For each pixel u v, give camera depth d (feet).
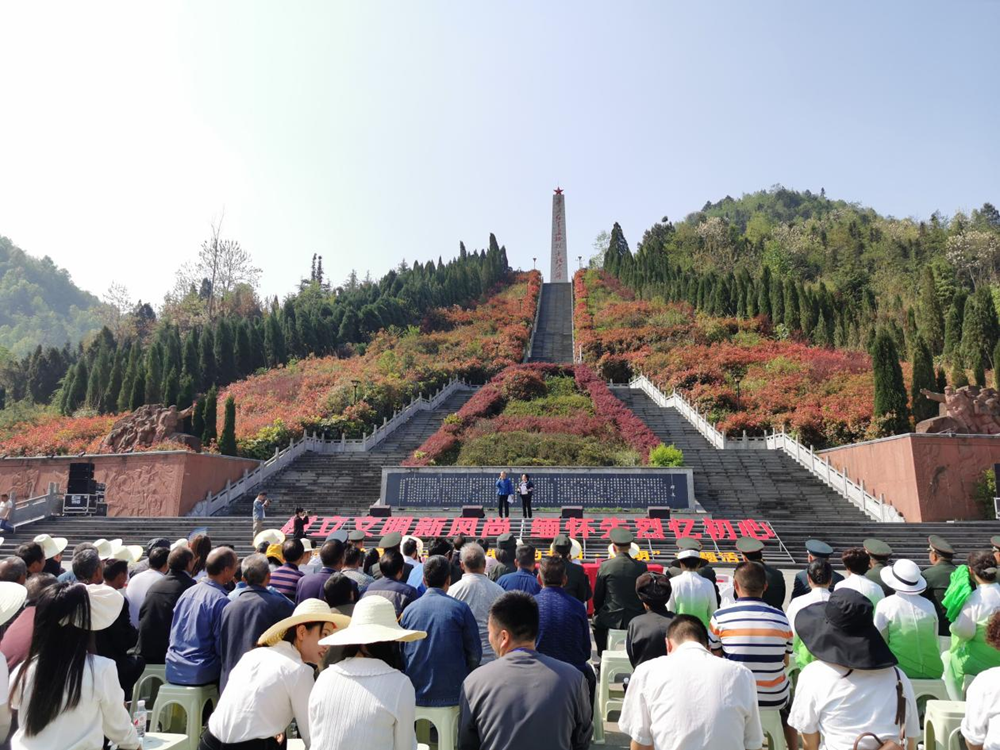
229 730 14.92
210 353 176.55
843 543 70.38
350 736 13.42
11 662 17.74
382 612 14.62
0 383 197.98
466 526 75.82
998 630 14.69
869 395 112.98
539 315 272.10
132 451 99.19
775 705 18.98
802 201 558.56
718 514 84.69
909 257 273.33
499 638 14.43
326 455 111.86
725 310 200.95
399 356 184.14
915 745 15.21
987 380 127.75
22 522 80.69
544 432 113.39
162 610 23.39
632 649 20.03
